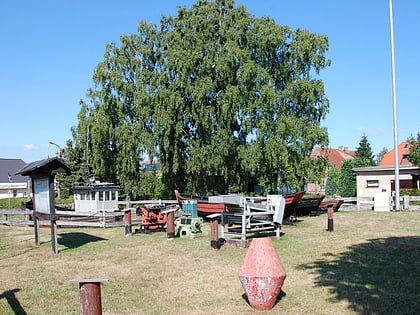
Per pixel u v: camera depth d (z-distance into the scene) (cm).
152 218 1697
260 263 714
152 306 752
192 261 1116
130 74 3659
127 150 3441
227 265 1056
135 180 3706
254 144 3150
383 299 737
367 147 6581
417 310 677
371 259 1062
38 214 1378
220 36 3294
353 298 750
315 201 2128
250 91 3105
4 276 999
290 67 3256
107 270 1040
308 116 3222
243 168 3347
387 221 1880
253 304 714
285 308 714
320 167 3291
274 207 1403
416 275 891
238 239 1359
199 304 755
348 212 2406
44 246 1398
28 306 761
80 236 1617
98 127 3438
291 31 3281
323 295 776
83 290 553
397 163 2436
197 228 1602
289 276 921
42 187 1352
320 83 3200
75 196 2342
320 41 3256
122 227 1914
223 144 3148
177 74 3238
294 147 3052
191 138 3384
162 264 1091
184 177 3612
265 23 3250
